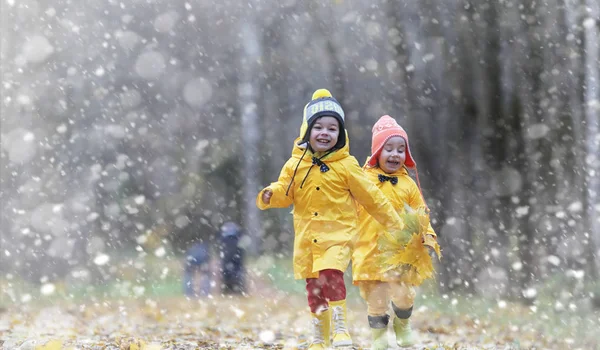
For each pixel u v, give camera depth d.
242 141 74.75
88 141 77.69
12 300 34.12
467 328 23.94
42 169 63.62
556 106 37.16
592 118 36.31
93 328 21.36
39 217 56.75
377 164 16.84
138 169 83.94
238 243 46.94
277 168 79.88
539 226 36.31
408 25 42.09
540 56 37.50
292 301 39.59
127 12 87.69
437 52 41.25
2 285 44.66
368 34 54.97
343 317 14.41
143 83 88.19
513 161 38.12
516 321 25.59
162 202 81.19
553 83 37.34
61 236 58.28
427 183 40.66
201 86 86.31
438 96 40.59
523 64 37.94
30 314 26.38
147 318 26.64
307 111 15.34
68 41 79.06
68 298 38.28
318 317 14.82
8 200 58.22
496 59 38.56
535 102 37.72
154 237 71.75
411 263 15.59
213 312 30.89
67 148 72.38
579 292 31.16
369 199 14.99
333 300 14.41
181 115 87.75
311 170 15.06
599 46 36.47
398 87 43.88
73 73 73.88
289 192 15.24
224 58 85.56
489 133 38.69
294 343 17.62
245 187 70.75
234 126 80.75
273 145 79.62
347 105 60.28
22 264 53.91
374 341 15.89
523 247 36.25
